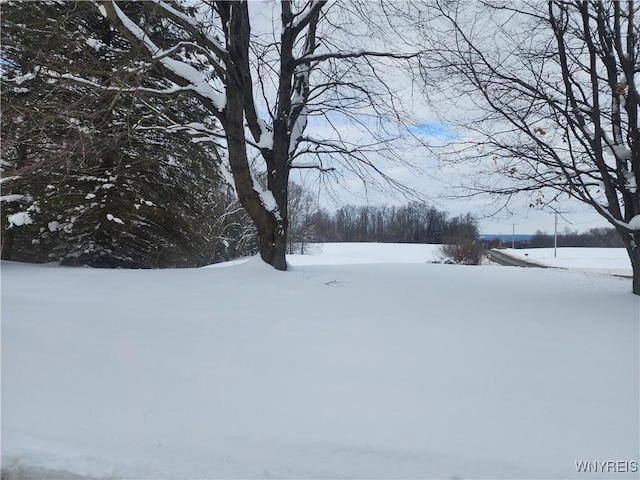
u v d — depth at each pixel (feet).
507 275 34.17
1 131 33.76
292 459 10.34
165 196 45.06
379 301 22.88
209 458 10.40
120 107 34.32
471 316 20.54
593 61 26.73
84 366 13.98
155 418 11.71
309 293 23.89
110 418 11.69
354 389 13.00
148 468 10.09
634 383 13.67
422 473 9.89
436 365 14.66
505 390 13.09
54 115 29.45
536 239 294.05
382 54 31.78
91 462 10.22
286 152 32.65
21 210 40.47
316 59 32.17
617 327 19.24
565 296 26.22
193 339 16.12
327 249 175.83
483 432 11.09
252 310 19.97
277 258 31.58
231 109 28.04
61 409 12.01
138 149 42.11
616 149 28.48
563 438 10.89
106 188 40.11
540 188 31.01
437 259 115.96
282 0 31.63
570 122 27.89
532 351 16.07
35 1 34.76
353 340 16.60
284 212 32.40
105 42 41.70
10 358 14.07
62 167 33.91
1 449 10.53
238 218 89.76
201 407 12.16
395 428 11.25
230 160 29.45
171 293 22.61
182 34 40.11
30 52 34.04
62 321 16.88
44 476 9.82
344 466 10.14
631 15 26.37
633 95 26.55
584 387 13.37
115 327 16.75
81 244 42.73
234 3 26.68
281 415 11.80
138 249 46.73
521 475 9.75
